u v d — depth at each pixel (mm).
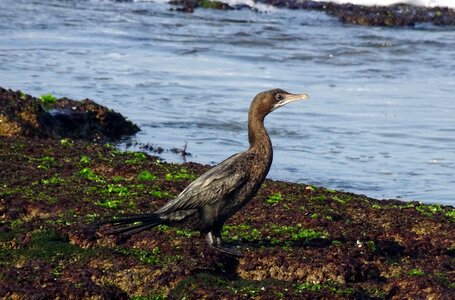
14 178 14203
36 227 11836
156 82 26000
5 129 18625
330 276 10789
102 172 15062
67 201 12977
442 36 35625
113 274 10672
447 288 10500
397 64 30516
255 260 11008
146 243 11398
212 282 10359
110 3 40156
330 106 24250
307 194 14297
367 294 10430
